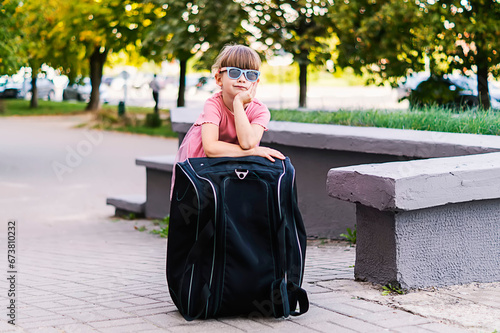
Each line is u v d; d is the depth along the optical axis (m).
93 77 37.19
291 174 3.35
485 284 4.00
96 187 14.88
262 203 3.28
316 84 57.66
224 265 3.23
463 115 7.22
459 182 3.79
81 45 32.41
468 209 3.97
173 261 3.34
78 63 37.41
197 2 16.17
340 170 3.97
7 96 50.00
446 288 3.87
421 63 14.94
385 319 3.22
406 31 14.32
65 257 6.87
